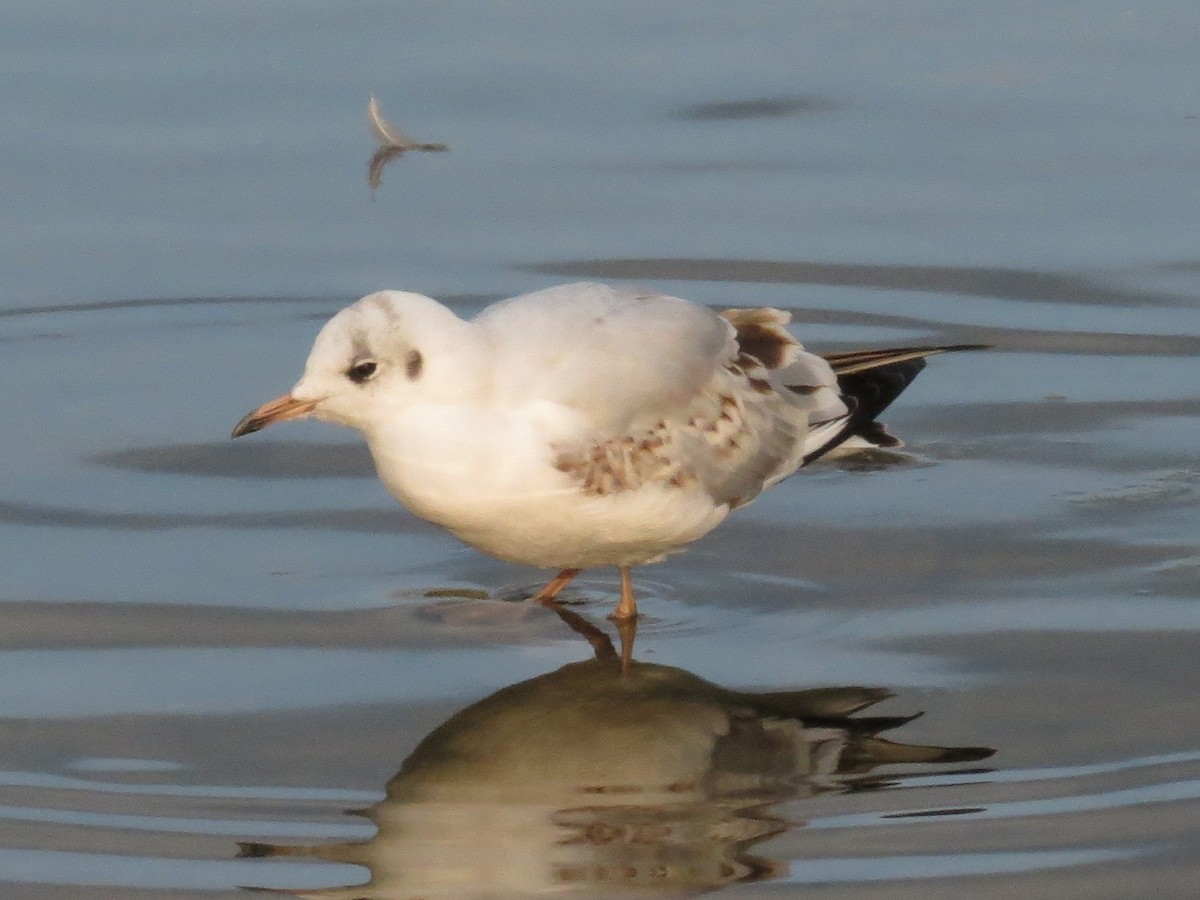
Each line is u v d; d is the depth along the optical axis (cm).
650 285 1605
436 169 1784
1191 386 1458
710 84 1917
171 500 1318
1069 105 1872
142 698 1080
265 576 1224
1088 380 1473
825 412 1268
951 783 988
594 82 1922
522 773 1002
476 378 1103
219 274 1631
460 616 1180
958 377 1484
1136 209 1711
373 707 1073
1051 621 1154
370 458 1388
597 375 1133
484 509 1118
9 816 962
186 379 1486
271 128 1834
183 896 894
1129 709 1055
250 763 1013
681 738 1037
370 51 1972
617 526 1145
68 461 1367
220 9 2050
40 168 1770
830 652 1129
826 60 1962
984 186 1753
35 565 1230
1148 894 884
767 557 1250
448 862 920
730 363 1221
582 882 904
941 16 2055
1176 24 2017
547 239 1675
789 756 1016
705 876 908
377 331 1098
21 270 1636
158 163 1781
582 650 1140
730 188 1758
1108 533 1259
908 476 1350
